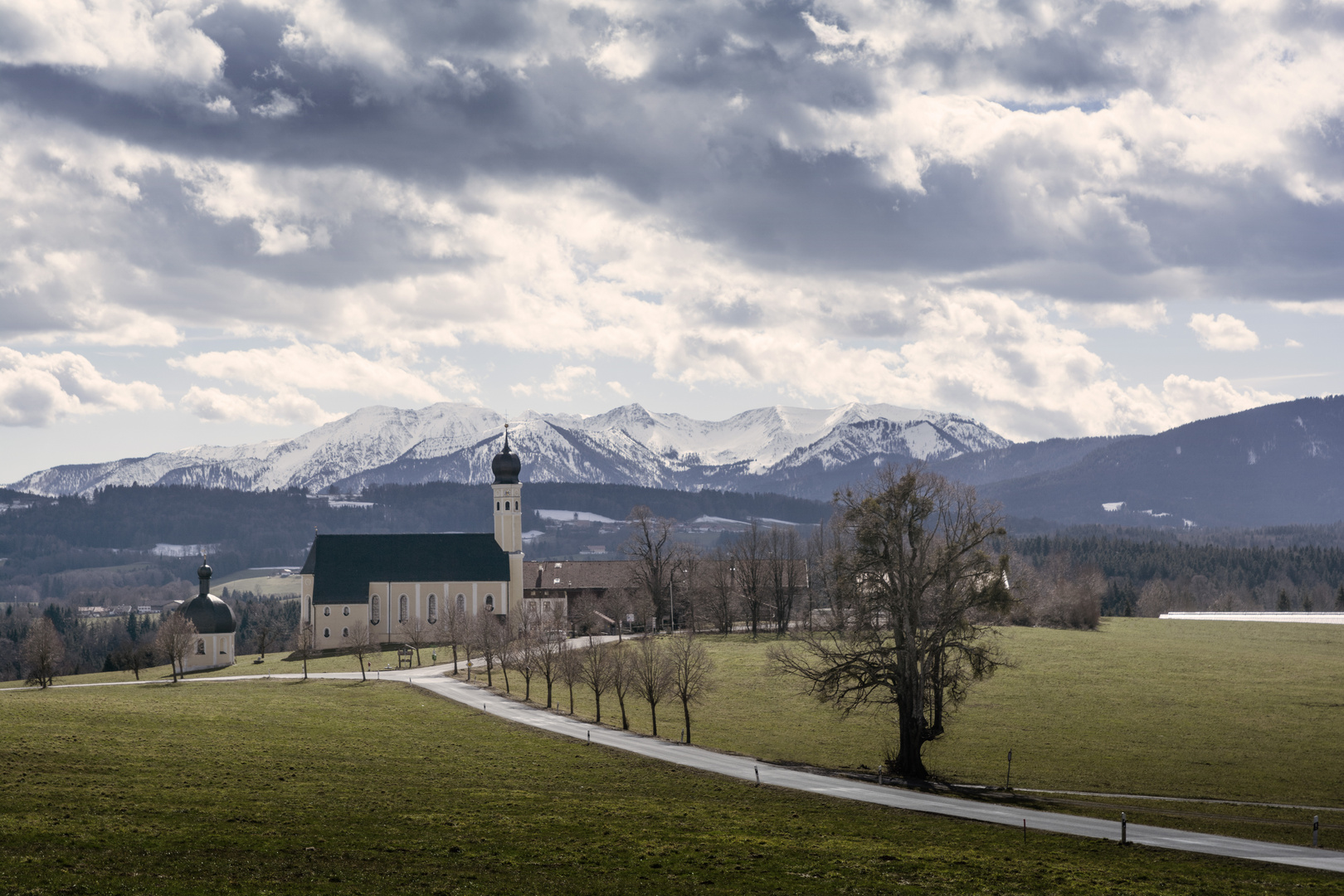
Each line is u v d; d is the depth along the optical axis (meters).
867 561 83.88
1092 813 73.81
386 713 110.69
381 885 50.28
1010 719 111.38
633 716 112.44
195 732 91.62
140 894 46.78
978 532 83.75
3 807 60.22
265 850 55.00
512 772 81.00
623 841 60.53
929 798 75.88
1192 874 57.44
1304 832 69.56
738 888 52.59
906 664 83.50
